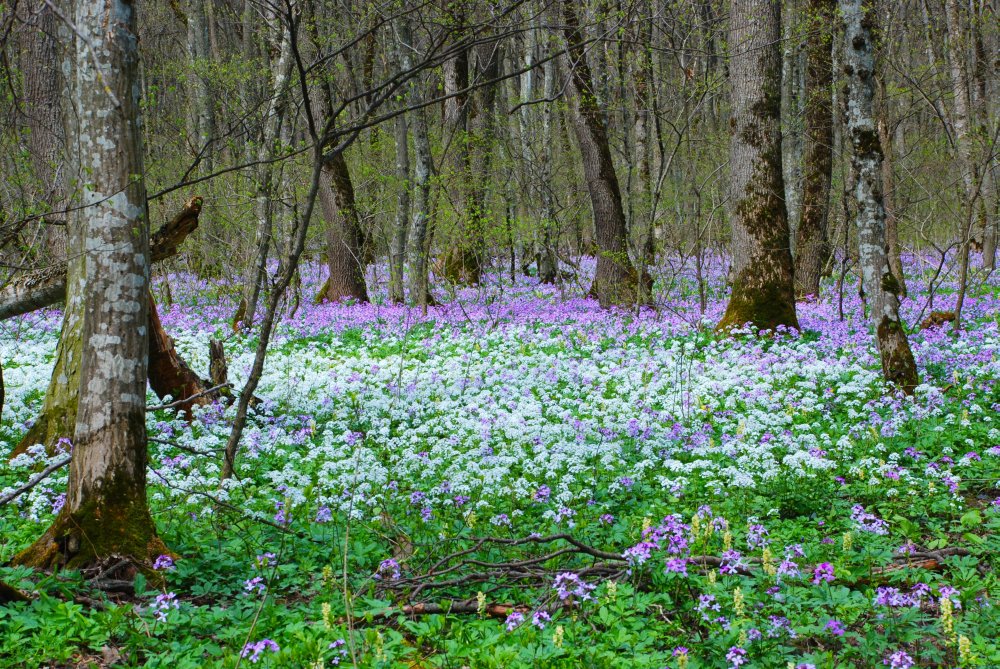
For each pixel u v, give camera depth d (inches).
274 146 625.3
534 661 188.4
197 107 879.1
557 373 524.4
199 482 315.9
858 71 461.7
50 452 357.4
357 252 939.3
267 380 526.6
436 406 465.1
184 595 239.0
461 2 307.6
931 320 663.1
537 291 963.3
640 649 199.6
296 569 258.4
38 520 283.0
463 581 244.1
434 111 1009.5
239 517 291.1
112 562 237.8
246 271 808.3
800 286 869.2
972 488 339.6
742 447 359.6
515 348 631.8
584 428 398.6
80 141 244.7
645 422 407.2
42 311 748.0
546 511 297.0
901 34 739.4
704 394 463.5
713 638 203.3
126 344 246.8
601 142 818.8
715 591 226.4
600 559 262.8
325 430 430.9
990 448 365.1
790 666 175.0
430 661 196.5
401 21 617.9
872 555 252.5
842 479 337.7
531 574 248.8
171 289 974.4
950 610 187.2
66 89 363.3
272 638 205.8
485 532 288.2
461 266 1029.8
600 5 379.9
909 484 330.3
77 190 251.1
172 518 289.1
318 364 593.9
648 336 662.5
